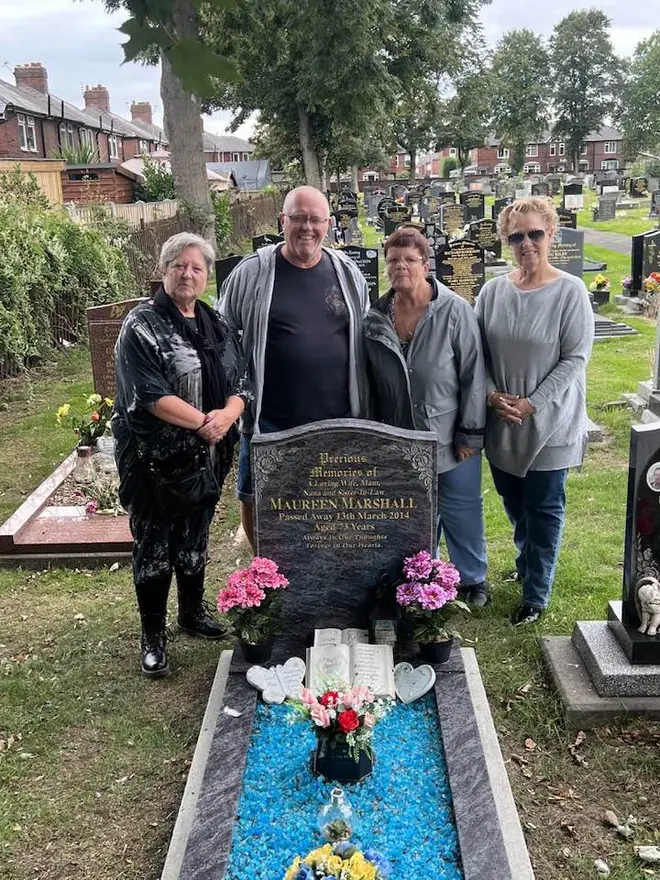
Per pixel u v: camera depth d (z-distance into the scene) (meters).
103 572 5.39
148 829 3.20
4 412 9.26
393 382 4.11
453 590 3.79
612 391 8.89
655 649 3.69
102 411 6.71
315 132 36.19
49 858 3.08
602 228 27.77
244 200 32.25
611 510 6.04
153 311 3.69
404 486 3.87
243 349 4.21
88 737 3.74
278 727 3.54
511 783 3.39
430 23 32.78
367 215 39.41
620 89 77.75
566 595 4.79
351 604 4.06
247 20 21.55
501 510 6.17
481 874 2.72
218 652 4.37
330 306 4.14
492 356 4.19
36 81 42.16
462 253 11.41
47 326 11.40
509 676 4.04
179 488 3.81
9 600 5.06
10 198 13.23
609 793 3.32
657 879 2.91
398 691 3.70
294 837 2.96
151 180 29.17
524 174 75.75
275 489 3.91
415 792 3.17
